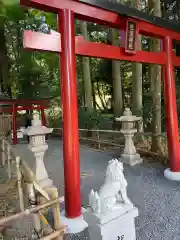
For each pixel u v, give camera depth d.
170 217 2.99
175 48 6.96
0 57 10.45
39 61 12.21
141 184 4.20
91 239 2.29
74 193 2.95
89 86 10.07
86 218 2.33
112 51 3.59
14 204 2.76
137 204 3.39
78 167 3.05
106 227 2.17
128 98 12.84
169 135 4.60
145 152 6.02
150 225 2.81
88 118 9.58
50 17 9.12
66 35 3.00
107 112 13.98
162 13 7.69
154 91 5.97
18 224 2.12
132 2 8.27
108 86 13.34
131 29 3.70
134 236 2.40
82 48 3.22
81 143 8.51
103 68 12.48
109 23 3.58
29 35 2.76
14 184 3.56
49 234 1.83
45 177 3.85
